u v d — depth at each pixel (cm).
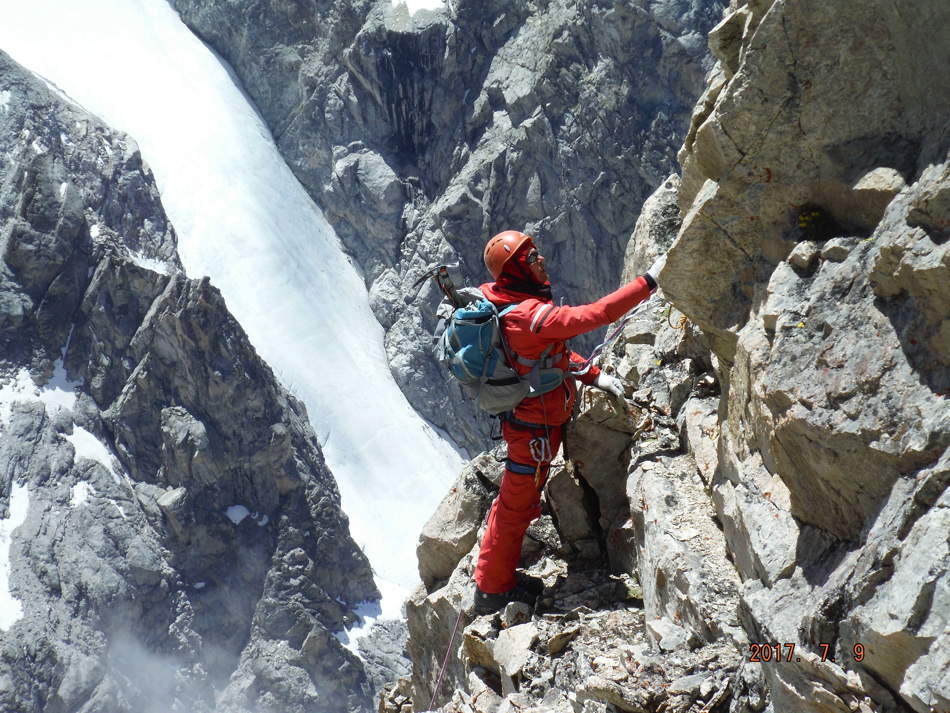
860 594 239
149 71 6494
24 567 3659
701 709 298
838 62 303
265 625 4091
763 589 302
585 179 4950
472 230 5412
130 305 4612
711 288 366
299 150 6256
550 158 5044
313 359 5569
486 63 5422
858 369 260
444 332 422
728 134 334
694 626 346
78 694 3400
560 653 394
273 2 6184
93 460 4194
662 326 578
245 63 6556
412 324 5738
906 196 269
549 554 496
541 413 417
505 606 458
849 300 277
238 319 5606
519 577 469
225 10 6544
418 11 5478
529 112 5112
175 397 4394
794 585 286
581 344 4997
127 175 5491
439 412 5681
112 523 4019
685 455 453
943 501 221
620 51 4684
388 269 5944
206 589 4088
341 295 5938
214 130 6278
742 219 347
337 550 4466
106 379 4494
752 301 354
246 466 4356
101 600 3712
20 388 4312
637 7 4544
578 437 487
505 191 5219
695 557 367
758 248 348
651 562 402
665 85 4697
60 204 4675
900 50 285
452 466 5541
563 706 356
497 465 573
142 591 3909
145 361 4362
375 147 5938
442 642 561
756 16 339
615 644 376
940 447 230
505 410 423
